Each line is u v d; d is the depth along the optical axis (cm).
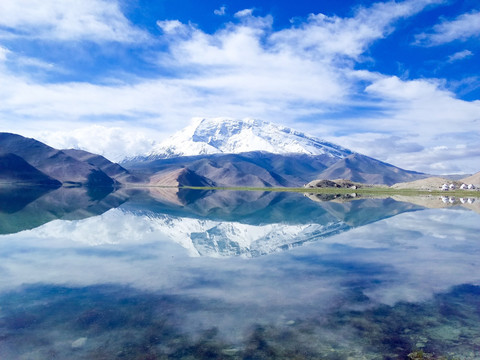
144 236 3394
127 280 1897
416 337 1248
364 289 1769
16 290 1711
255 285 1827
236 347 1173
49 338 1218
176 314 1436
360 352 1141
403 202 9569
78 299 1597
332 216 5634
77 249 2703
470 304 1563
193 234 3591
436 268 2183
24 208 6059
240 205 8762
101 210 6134
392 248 2847
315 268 2181
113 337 1231
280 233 3712
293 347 1175
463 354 1125
